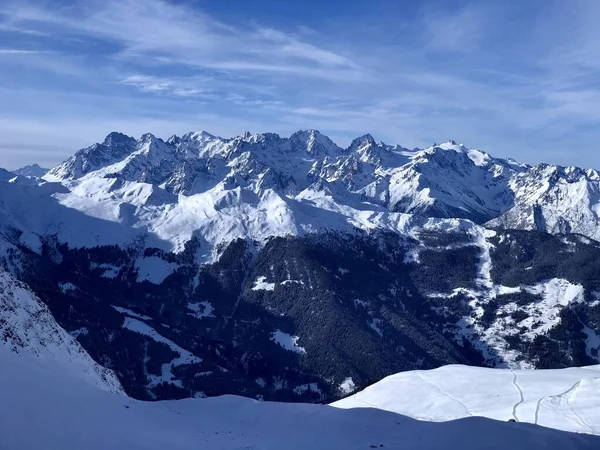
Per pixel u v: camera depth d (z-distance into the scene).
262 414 62.84
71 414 42.47
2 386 40.72
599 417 63.47
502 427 49.78
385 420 58.78
